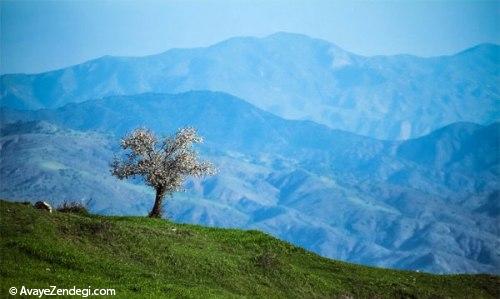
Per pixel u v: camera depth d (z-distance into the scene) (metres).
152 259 52.06
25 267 43.19
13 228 48.09
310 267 62.88
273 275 56.56
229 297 47.78
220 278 52.72
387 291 59.81
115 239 52.88
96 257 48.53
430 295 60.59
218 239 63.53
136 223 64.62
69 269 45.28
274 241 67.25
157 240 56.03
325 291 56.84
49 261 45.47
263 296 51.97
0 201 53.69
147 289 44.62
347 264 66.75
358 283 60.25
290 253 65.44
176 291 45.66
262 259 58.25
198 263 54.00
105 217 67.25
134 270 48.38
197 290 47.53
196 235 62.12
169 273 50.88
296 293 54.72
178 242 57.72
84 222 53.56
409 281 63.91
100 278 44.78
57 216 53.19
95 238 51.81
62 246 47.97
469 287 65.94
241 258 58.16
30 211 52.16
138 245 53.50
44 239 47.91
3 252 44.34
